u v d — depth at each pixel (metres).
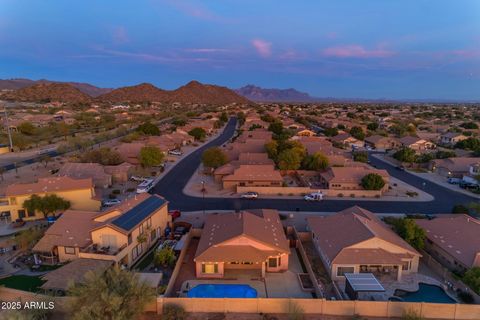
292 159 80.81
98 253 38.62
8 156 104.25
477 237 41.25
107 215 43.47
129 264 40.00
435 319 30.38
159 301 30.95
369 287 33.38
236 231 40.34
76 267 35.59
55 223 43.78
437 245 42.09
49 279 33.56
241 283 37.03
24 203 53.69
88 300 27.75
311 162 82.12
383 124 183.50
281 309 31.11
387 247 38.91
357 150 117.88
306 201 64.94
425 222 47.44
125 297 28.41
